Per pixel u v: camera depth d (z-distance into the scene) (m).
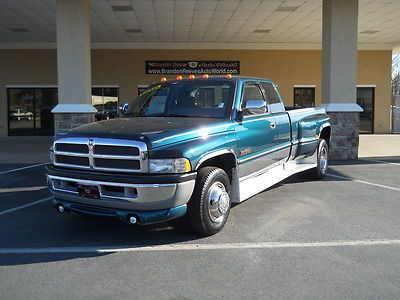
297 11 15.35
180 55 21.98
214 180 5.29
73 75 12.13
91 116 12.27
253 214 6.40
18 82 21.80
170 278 4.15
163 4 14.32
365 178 9.42
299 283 4.02
